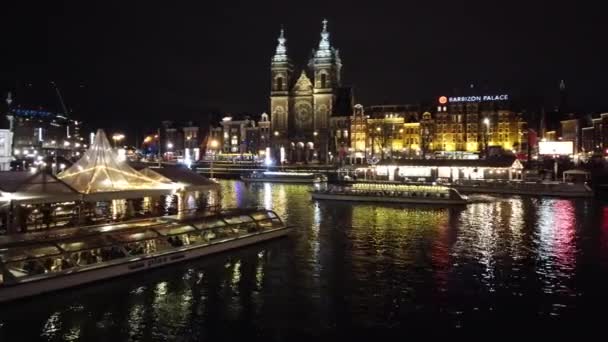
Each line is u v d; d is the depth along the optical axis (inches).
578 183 3513.8
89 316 1084.5
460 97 6796.3
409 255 1621.6
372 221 2326.5
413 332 1014.4
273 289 1268.5
